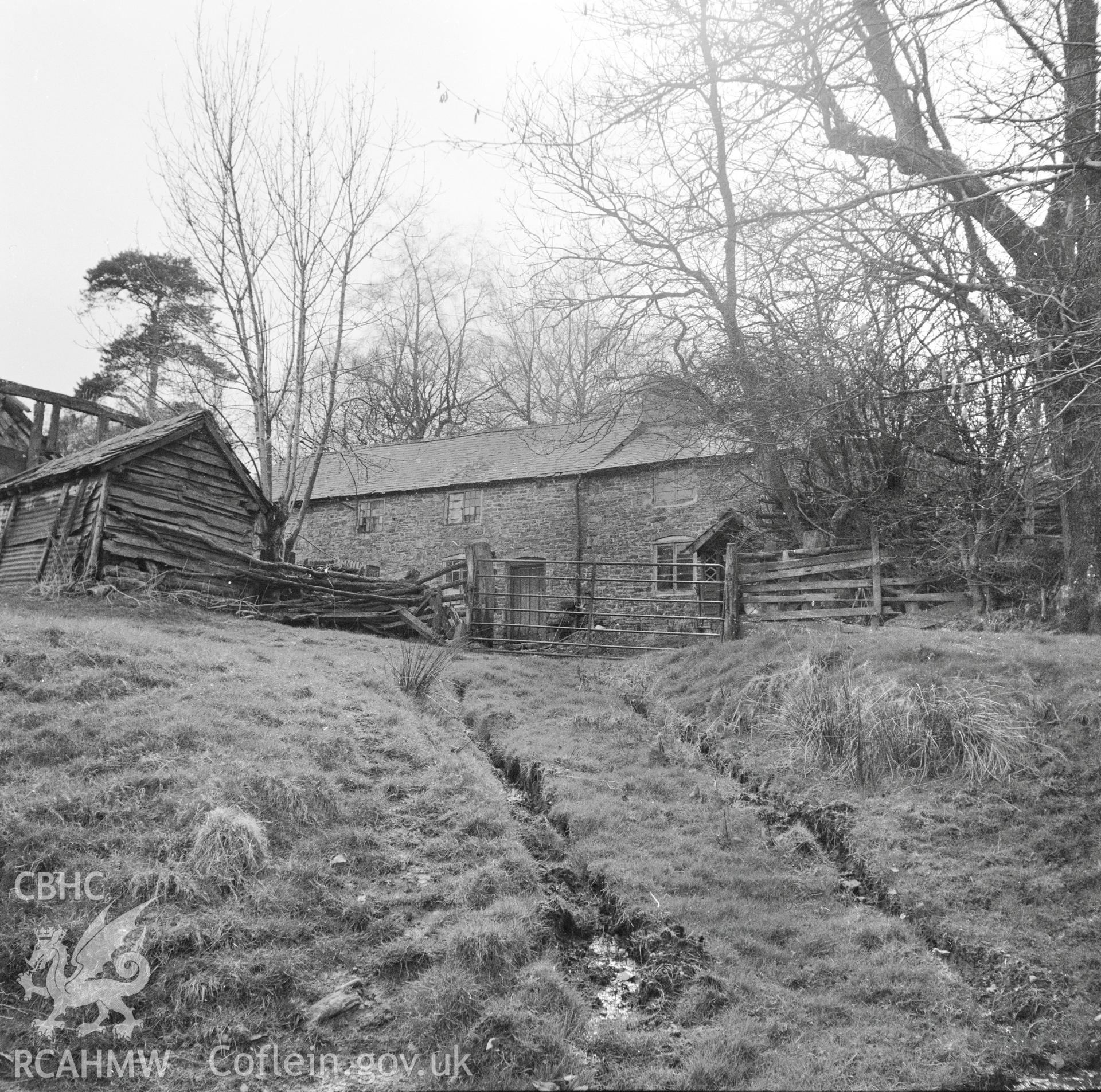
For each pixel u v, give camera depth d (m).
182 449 18.05
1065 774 8.42
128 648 10.04
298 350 22.23
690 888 7.23
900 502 14.80
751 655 12.73
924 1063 5.41
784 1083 5.10
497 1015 5.33
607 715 11.88
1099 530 12.85
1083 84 7.21
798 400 12.70
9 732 7.52
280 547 20.17
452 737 10.41
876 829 8.15
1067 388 7.57
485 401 43.88
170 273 32.53
